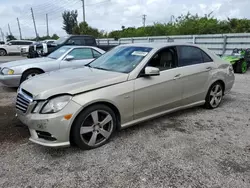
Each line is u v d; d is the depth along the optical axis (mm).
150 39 17703
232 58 9617
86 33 35781
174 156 2812
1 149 2938
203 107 4668
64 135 2670
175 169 2543
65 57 6625
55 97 2666
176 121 3977
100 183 2303
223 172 2490
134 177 2396
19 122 3840
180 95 3863
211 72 4340
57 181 2328
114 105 3033
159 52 3637
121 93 3064
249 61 10109
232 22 22094
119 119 3184
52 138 2662
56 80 3051
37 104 2689
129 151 2930
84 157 2781
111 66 3666
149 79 3369
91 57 6984
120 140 3230
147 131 3545
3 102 5078
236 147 3062
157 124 3828
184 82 3855
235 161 2713
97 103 2898
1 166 2568
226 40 12164
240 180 2354
